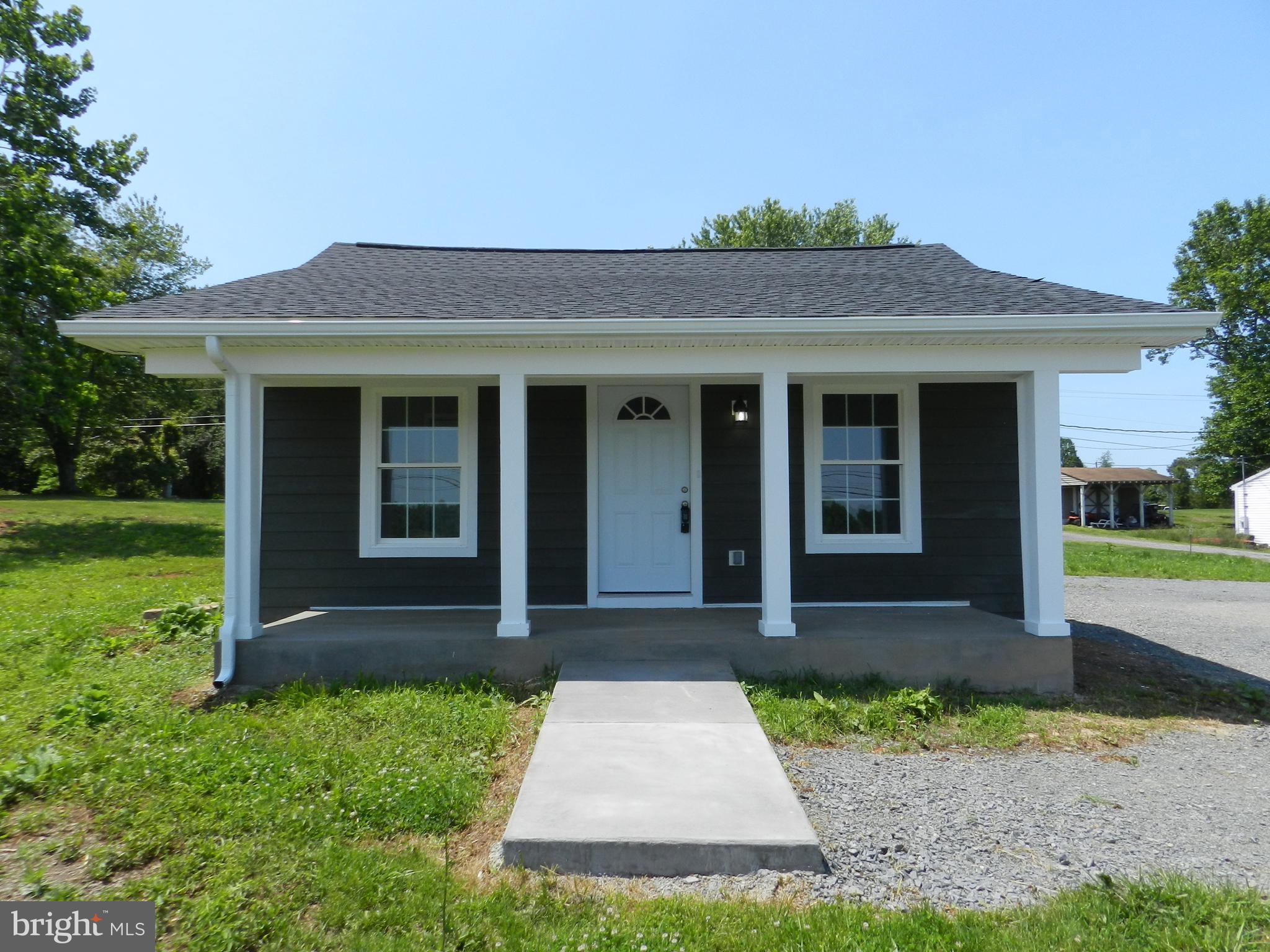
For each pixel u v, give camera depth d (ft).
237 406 20.13
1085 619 33.78
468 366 20.54
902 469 25.44
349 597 24.73
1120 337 19.72
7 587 38.01
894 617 23.15
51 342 54.13
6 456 111.34
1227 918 9.25
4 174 53.72
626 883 10.55
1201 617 34.47
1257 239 113.60
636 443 25.54
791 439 25.31
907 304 20.92
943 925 9.14
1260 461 120.57
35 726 16.44
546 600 25.03
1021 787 13.98
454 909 9.53
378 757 14.42
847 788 13.70
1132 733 17.26
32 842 11.32
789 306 20.99
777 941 8.86
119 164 60.90
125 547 55.98
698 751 14.34
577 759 13.92
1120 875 10.64
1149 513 148.77
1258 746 16.53
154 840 11.10
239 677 19.92
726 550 25.32
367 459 24.76
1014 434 25.45
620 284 24.61
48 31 57.36
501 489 20.49
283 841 11.21
